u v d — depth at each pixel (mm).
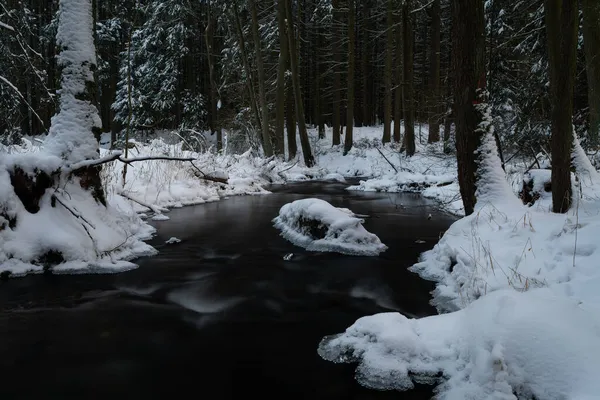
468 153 6895
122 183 10844
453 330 3820
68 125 6988
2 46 9625
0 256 5973
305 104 37375
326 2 27312
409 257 7297
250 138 26250
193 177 14297
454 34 6863
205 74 33969
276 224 9805
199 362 3795
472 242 5844
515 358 3014
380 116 39469
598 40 9469
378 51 35750
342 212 8281
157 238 8508
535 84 13289
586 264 4352
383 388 3373
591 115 9656
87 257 6402
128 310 4961
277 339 4258
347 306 5133
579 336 3037
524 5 14430
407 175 17969
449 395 3145
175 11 27781
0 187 6121
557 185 6215
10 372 3604
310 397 3275
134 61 29750
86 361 3795
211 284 5867
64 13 7141
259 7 27047
